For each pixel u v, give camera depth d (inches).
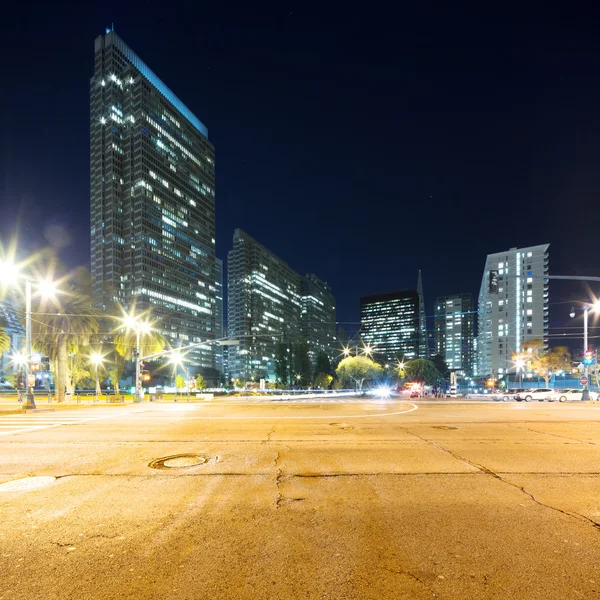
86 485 275.3
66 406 1204.5
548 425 595.5
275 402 1435.8
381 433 508.1
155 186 6092.5
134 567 157.6
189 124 7012.8
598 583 144.2
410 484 272.4
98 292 2096.5
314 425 597.3
